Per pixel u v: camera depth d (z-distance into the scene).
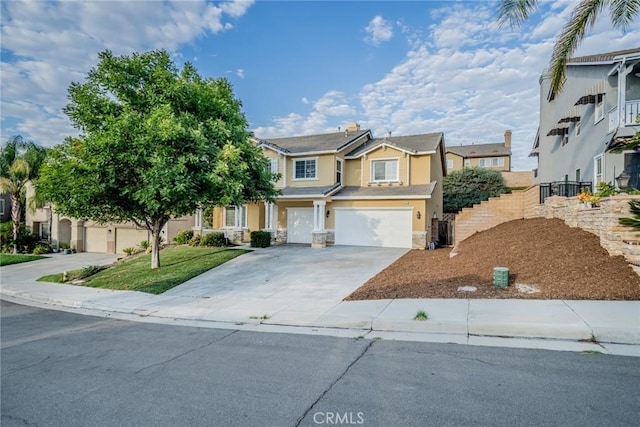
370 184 21.78
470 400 3.74
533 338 5.77
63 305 10.70
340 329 6.86
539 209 14.59
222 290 11.01
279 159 23.11
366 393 4.01
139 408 3.88
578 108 17.47
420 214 19.23
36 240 31.44
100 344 6.47
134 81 13.22
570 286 7.77
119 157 11.48
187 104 13.26
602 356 4.88
